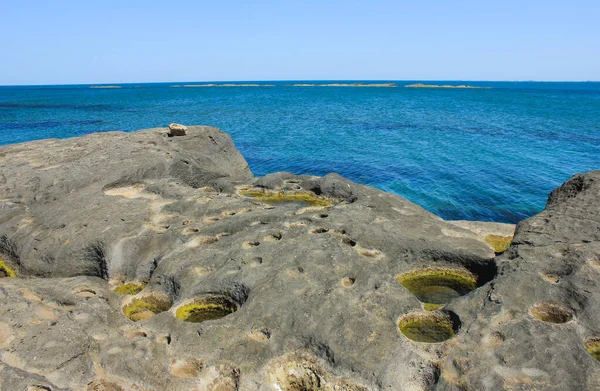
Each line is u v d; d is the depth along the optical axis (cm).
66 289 830
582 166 2630
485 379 587
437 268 973
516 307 717
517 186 2225
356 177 2475
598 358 638
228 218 1137
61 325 694
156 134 1986
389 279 823
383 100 9919
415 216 1211
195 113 6525
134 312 846
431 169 2588
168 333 712
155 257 1004
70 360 627
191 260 923
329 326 698
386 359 639
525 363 605
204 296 842
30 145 1792
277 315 729
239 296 827
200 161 1756
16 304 748
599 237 870
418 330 732
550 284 761
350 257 890
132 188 1419
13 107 8175
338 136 3950
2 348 640
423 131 4241
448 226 1127
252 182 1667
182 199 1268
